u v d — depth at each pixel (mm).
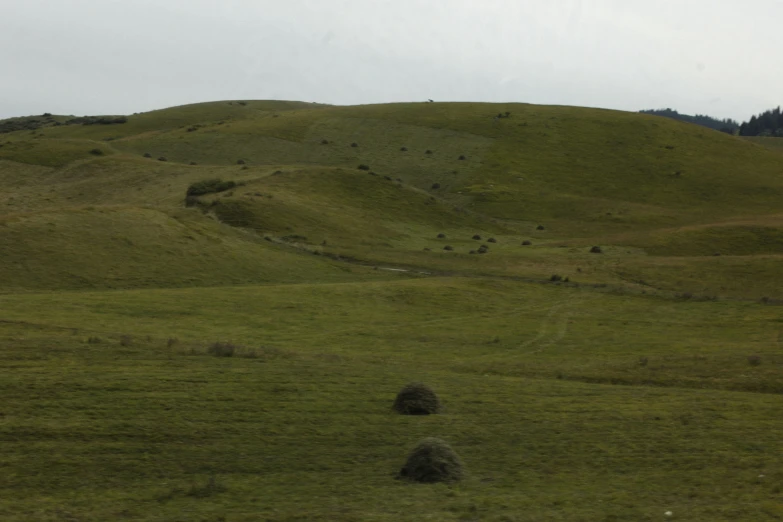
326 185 137625
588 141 186250
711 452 29062
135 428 29797
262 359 43719
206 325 57375
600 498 23484
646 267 98188
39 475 24984
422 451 25766
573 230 133125
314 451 28359
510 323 67625
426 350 54656
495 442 30188
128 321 55562
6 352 40250
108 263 76562
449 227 129500
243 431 30219
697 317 72375
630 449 29422
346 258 98188
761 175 170125
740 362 48094
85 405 32156
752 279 92188
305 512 21781
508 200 148125
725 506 22703
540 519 21391
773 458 28234
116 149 179500
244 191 125250
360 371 42312
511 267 98188
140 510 22125
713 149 186000
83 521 21250
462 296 78688
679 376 45094
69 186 146500
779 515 21844
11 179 152250
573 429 32188
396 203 136500
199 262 83250
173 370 38875
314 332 58844
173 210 102188
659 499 23500
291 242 101875
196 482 24828
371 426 31656
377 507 22312
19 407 31375
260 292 72250
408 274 92312
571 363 50250
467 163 169250
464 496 23484
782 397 39500
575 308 76250
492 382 41656
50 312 55500
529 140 185125
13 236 76812
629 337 62312
